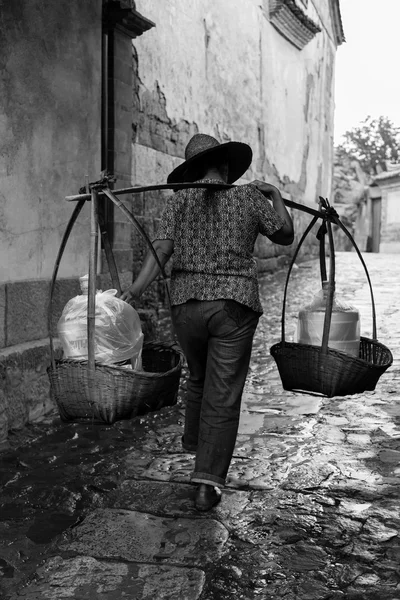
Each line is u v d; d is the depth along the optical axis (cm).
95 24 493
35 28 414
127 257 639
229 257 269
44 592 220
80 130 478
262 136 1311
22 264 414
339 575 230
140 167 765
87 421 261
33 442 369
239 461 337
